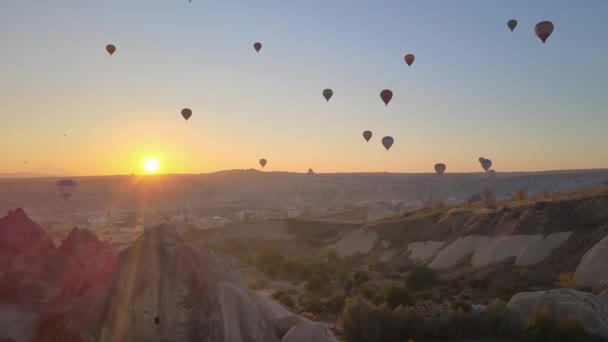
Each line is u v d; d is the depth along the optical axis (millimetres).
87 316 8227
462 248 47938
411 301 32938
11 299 7969
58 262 8562
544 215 45531
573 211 44375
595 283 33969
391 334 26688
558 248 40844
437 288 39688
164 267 8297
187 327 8023
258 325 8938
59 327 8070
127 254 8508
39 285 8172
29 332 7891
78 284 8703
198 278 8352
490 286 38156
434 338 26750
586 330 24562
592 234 40125
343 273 44875
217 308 8414
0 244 8562
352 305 27922
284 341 9469
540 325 25078
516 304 27594
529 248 41938
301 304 35750
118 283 8305
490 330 26922
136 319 8039
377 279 45562
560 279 35781
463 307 29875
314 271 47406
